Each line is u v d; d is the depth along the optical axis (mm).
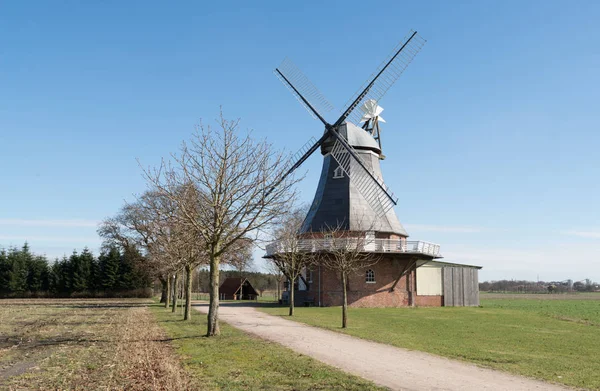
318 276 47969
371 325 28969
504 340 22844
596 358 18172
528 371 15328
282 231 41625
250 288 83125
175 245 33125
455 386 13172
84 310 46844
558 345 21531
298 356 17312
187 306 33594
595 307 54906
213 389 12594
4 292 85500
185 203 23875
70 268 87188
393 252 45375
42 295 86562
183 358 17188
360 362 16531
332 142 50344
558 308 52438
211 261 23688
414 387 12992
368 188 48875
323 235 48062
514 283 182625
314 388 12672
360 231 42531
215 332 23266
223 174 23516
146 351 18828
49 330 27500
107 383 13500
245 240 26016
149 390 12617
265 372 14617
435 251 48094
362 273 46531
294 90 52375
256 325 28375
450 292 53062
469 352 18922
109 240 64625
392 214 49531
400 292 48281
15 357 18234
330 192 49531
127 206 58594
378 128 52438
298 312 39500
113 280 86812
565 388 13203
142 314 40219
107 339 22953
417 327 28203
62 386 13281
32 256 88625
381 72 52031
